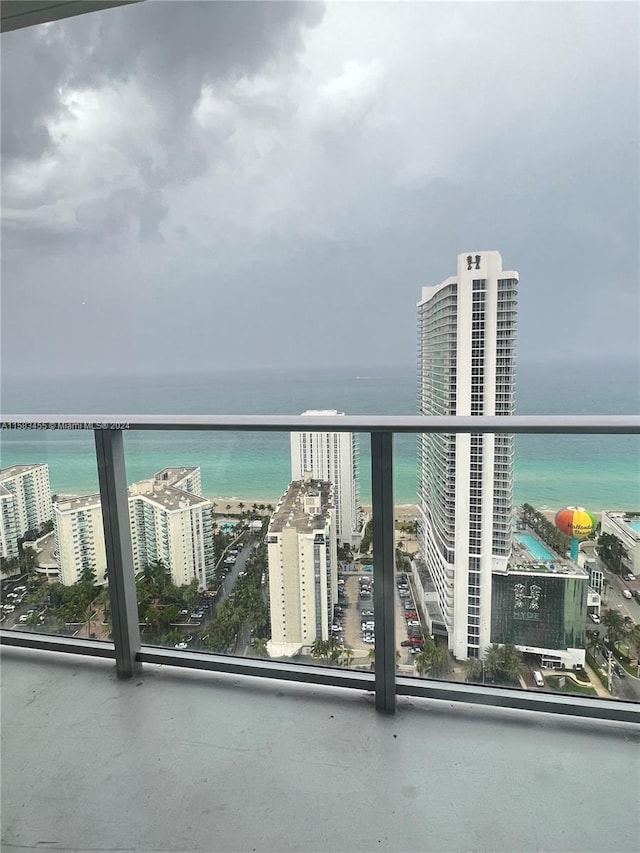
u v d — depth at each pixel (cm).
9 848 157
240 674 218
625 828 158
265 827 160
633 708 190
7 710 204
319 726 193
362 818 162
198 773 177
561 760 178
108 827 161
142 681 218
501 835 157
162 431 215
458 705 201
